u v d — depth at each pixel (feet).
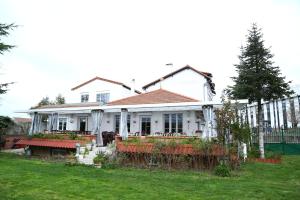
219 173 40.78
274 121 93.40
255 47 67.36
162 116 79.41
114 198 26.35
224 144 45.11
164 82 107.24
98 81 112.88
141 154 50.83
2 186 30.48
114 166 47.11
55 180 34.63
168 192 28.94
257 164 53.57
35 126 85.05
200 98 101.24
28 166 46.60
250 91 66.03
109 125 88.69
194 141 48.85
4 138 93.76
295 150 73.51
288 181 37.35
